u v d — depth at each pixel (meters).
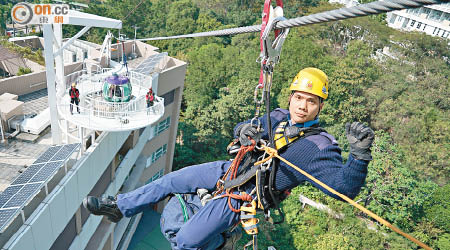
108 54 23.98
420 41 66.19
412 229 38.97
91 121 13.87
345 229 34.78
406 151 46.38
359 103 50.06
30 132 15.97
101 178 16.67
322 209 37.34
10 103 16.47
